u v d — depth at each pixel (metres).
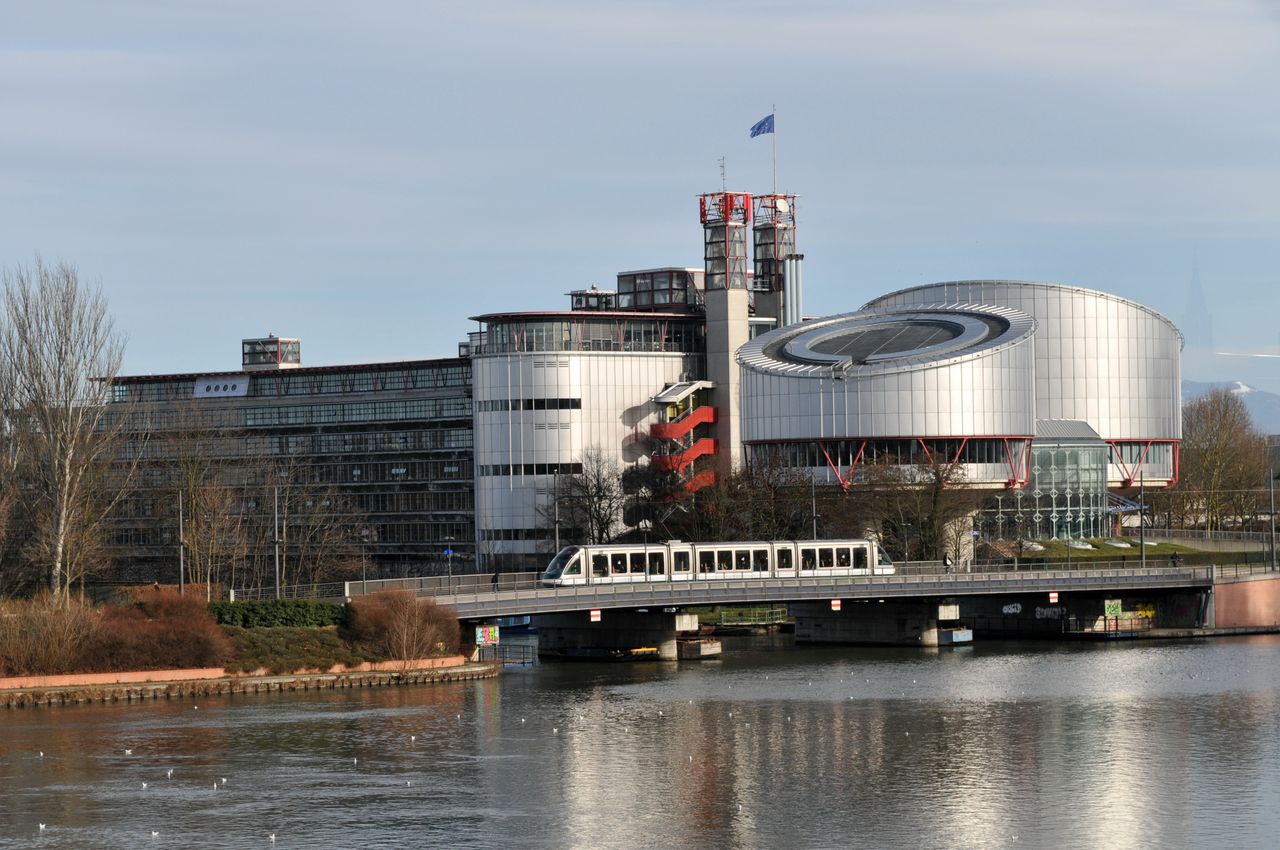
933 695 187.62
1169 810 131.62
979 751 153.75
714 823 127.56
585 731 162.50
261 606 190.75
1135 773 144.62
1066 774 144.12
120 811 130.12
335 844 121.50
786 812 130.88
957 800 134.88
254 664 185.50
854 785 139.75
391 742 155.62
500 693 187.50
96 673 177.88
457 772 143.50
